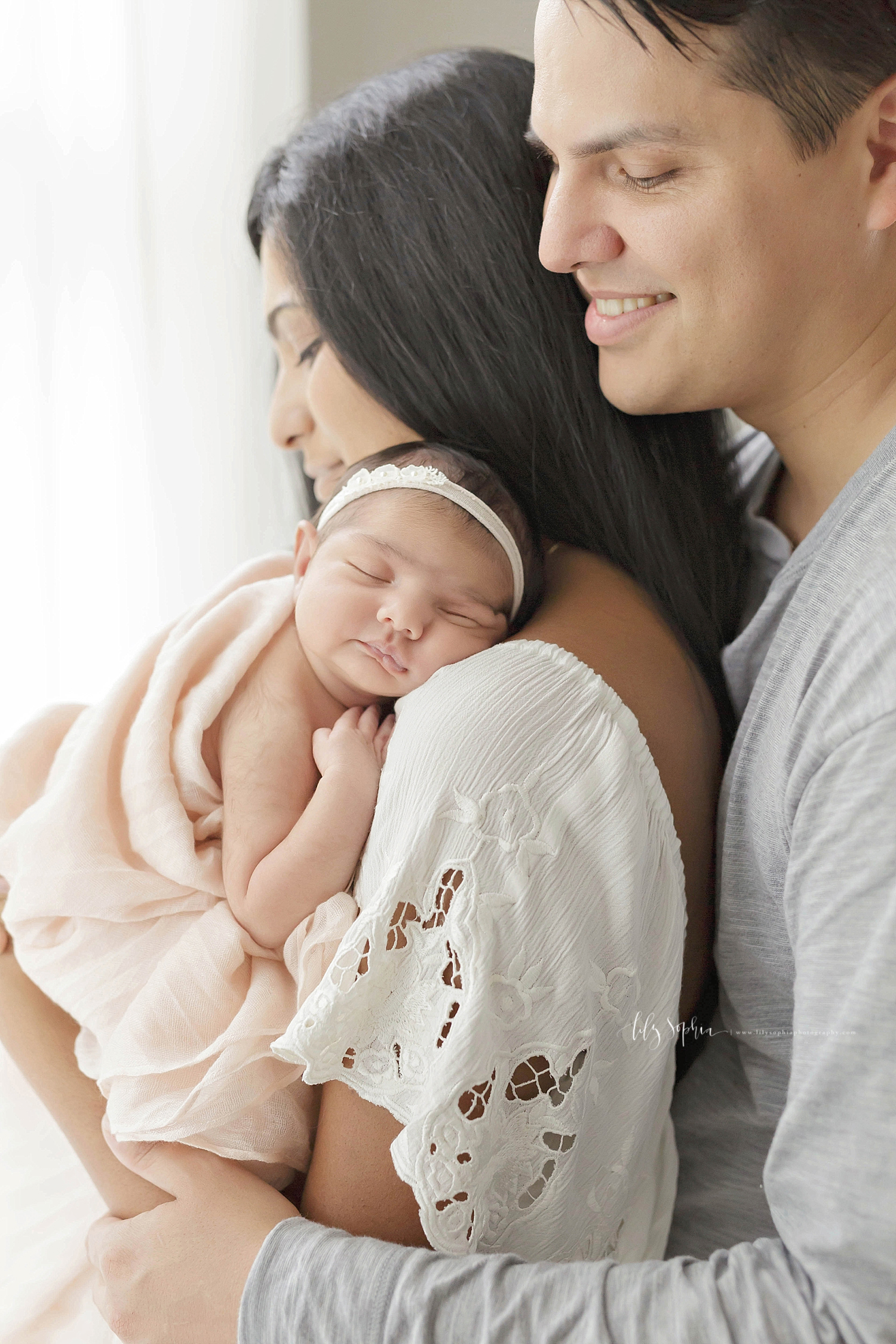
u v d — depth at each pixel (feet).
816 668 2.42
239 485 8.58
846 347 2.67
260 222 3.88
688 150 2.38
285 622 3.47
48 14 7.34
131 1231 2.57
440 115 3.19
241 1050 2.66
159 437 8.28
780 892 2.58
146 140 7.83
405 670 3.20
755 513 3.43
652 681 2.79
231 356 8.41
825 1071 1.98
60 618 8.02
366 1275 2.16
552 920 2.35
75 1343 3.03
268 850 2.96
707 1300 2.01
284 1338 2.21
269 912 2.82
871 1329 1.86
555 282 3.12
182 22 7.96
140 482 8.22
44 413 7.66
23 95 7.26
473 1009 2.23
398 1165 2.21
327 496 4.09
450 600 3.24
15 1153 3.48
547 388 3.19
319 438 3.94
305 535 3.55
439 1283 2.11
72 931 3.08
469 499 3.23
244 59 8.14
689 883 2.88
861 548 2.46
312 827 2.81
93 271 7.83
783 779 2.42
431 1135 2.17
